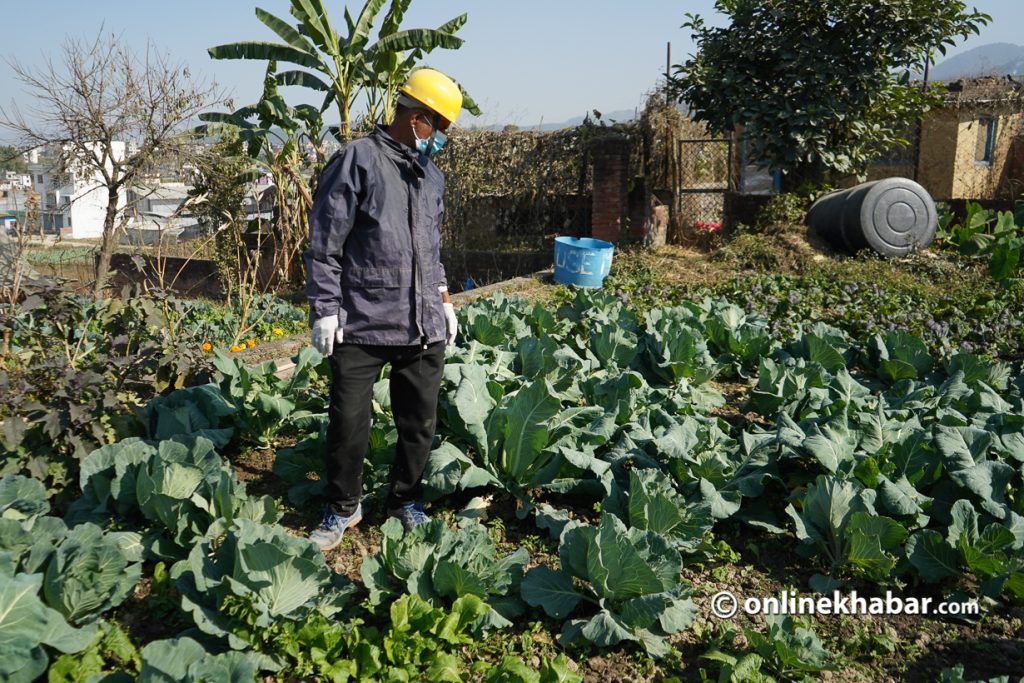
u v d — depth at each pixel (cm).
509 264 1505
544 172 1494
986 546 362
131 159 1344
